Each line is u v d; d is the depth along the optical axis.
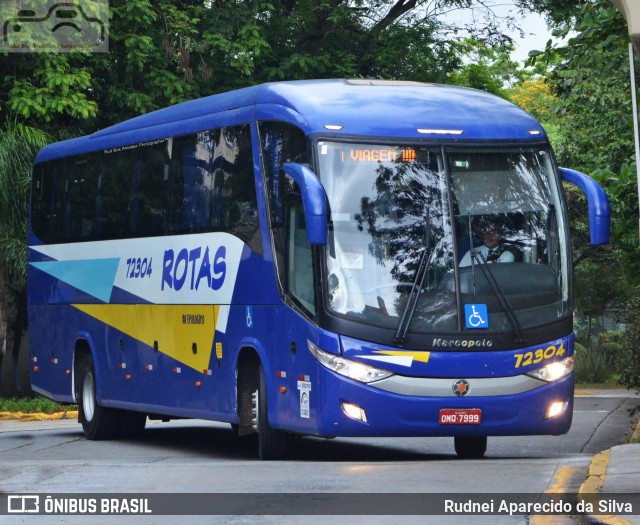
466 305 17.02
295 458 19.70
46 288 26.69
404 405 16.72
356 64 42.03
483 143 17.77
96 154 24.80
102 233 24.33
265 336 18.30
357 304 16.81
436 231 17.19
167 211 21.73
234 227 19.38
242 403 19.17
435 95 18.42
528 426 17.16
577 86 29.45
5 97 35.50
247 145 19.06
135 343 22.83
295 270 17.59
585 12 22.14
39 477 15.69
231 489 14.22
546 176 17.98
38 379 27.14
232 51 37.88
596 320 57.72
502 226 17.47
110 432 24.80
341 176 17.16
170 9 37.12
